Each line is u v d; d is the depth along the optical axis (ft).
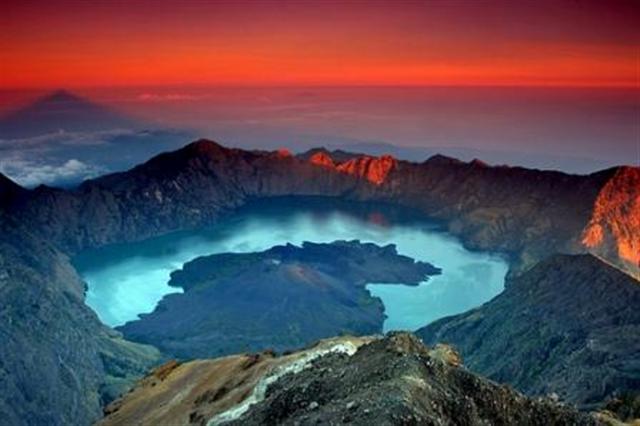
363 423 198.70
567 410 252.62
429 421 201.87
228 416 342.03
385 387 217.36
